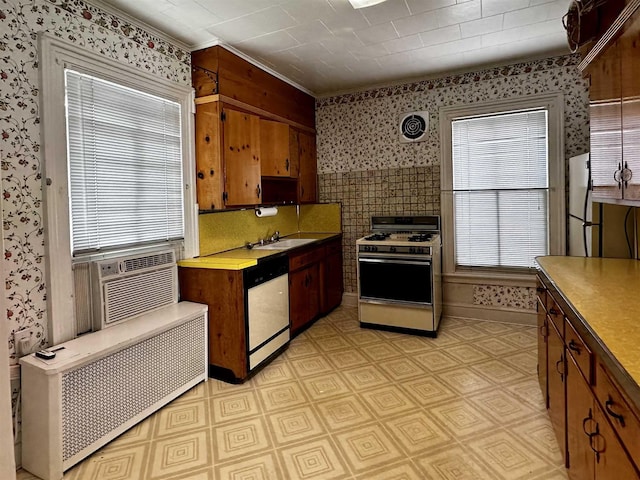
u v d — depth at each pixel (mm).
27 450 1933
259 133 3480
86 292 2326
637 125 1521
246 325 2809
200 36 2898
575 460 1566
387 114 4305
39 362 1896
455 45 3234
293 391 2670
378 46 3209
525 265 3863
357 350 3350
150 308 2662
